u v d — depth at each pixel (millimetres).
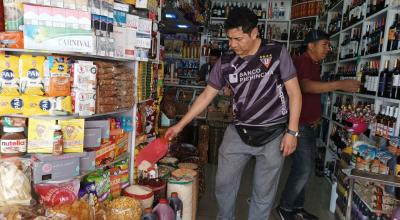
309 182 4258
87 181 2086
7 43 1823
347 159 2879
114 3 2117
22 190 1675
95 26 1958
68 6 1845
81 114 1951
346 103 3871
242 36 1913
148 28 2432
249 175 4285
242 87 2098
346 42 4258
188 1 4199
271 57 2010
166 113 3463
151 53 2625
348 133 3389
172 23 3723
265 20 6875
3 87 1816
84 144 2039
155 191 2434
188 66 6156
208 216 3018
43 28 1808
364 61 3545
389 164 2240
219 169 2318
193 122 5055
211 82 2242
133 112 2455
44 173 1837
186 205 2469
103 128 2137
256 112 2100
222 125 4879
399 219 1983
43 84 1863
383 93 2773
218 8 6891
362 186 2527
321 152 4895
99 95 2045
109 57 2115
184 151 3348
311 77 2879
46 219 1519
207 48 5945
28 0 1772
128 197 2145
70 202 1801
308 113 2838
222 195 2350
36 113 1864
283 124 2145
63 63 1883
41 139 1886
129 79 2348
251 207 2316
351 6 4238
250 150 2188
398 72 2551
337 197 3188
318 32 2871
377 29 3172
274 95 2066
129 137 2479
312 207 3416
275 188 2258
